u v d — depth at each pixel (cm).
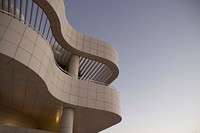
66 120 1791
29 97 1822
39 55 1380
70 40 2184
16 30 1253
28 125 2491
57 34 2009
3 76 1472
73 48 2195
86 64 2541
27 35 1309
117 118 2098
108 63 2398
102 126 2408
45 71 1459
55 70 1719
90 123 2306
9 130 1798
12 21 1256
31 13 1847
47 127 2756
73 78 1977
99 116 2067
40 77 1380
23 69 1302
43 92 1625
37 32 1463
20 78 1451
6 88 1727
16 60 1201
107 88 2098
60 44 2150
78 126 2453
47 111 2133
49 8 1711
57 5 1775
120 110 2108
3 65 1283
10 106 2225
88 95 1942
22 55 1237
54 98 1711
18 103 2083
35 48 1349
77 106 1842
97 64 2498
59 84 1788
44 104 1922
